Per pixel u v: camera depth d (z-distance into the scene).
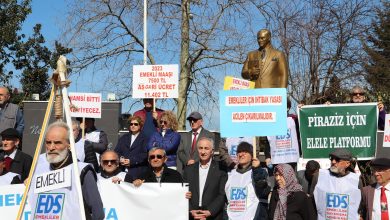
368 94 19.81
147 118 10.84
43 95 27.91
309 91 24.89
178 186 7.71
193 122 9.71
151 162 8.00
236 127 8.31
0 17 27.05
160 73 11.46
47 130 5.39
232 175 8.16
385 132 10.05
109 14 22.58
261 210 8.08
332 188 8.12
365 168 10.20
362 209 7.84
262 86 11.53
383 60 28.86
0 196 7.38
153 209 7.69
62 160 5.36
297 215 7.66
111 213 7.72
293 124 10.02
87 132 10.82
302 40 24.91
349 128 10.12
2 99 10.55
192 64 22.75
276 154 9.99
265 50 11.73
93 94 10.84
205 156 8.16
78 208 5.27
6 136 8.42
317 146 10.23
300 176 9.48
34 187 5.39
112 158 8.03
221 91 8.38
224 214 8.55
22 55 27.39
